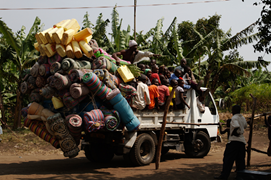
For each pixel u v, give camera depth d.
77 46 6.38
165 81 8.30
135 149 7.46
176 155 10.29
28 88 6.84
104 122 6.38
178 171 6.75
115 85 6.85
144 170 6.96
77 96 6.05
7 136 13.17
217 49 16.98
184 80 8.91
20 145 11.59
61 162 8.60
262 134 17.30
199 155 9.41
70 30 6.39
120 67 6.95
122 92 6.89
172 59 17.17
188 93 9.06
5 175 6.14
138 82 7.39
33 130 6.62
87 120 6.17
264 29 6.45
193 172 6.61
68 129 6.24
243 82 32.12
